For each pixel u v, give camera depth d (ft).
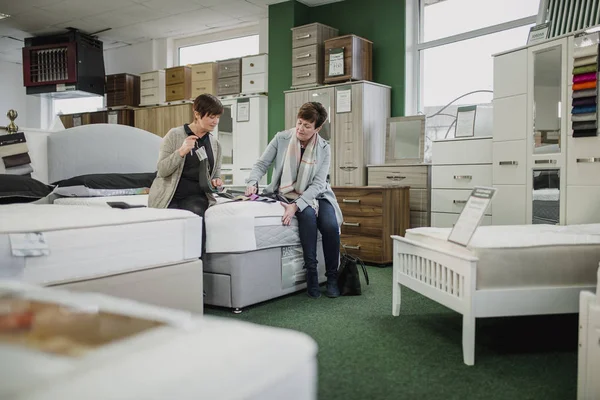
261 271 8.57
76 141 11.85
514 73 10.97
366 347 6.40
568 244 6.06
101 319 2.09
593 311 4.47
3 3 18.99
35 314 2.14
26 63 22.86
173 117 20.48
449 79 16.29
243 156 18.71
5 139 10.69
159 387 1.51
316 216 9.41
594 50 9.07
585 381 4.55
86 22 21.18
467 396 4.92
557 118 9.95
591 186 9.34
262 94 18.39
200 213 8.39
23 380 1.50
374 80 17.13
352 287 9.31
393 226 12.98
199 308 6.52
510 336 6.88
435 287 6.66
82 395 1.43
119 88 22.35
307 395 2.03
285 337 2.09
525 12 14.42
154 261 5.97
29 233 4.80
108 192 11.05
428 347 6.40
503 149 11.32
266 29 20.11
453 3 16.07
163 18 20.56
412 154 14.98
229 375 1.69
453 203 13.17
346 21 17.76
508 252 5.88
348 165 15.53
